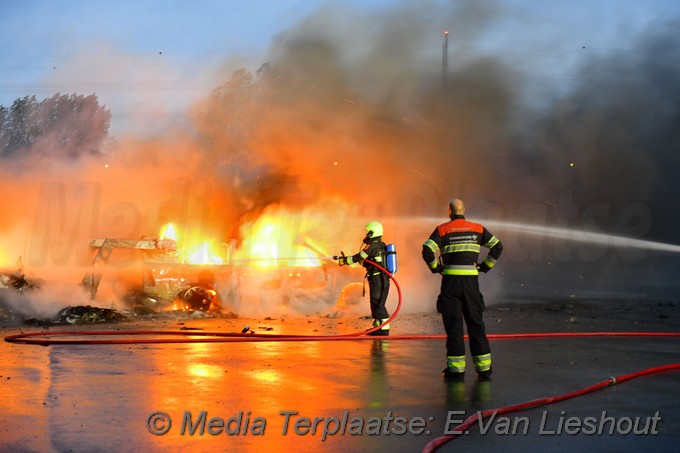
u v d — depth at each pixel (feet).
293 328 58.29
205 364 38.73
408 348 46.09
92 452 22.21
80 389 31.58
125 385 32.58
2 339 49.34
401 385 33.30
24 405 28.37
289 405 28.81
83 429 24.88
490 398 30.50
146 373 35.73
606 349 45.60
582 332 55.57
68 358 40.45
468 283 35.78
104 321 62.54
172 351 43.75
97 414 26.99
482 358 35.29
